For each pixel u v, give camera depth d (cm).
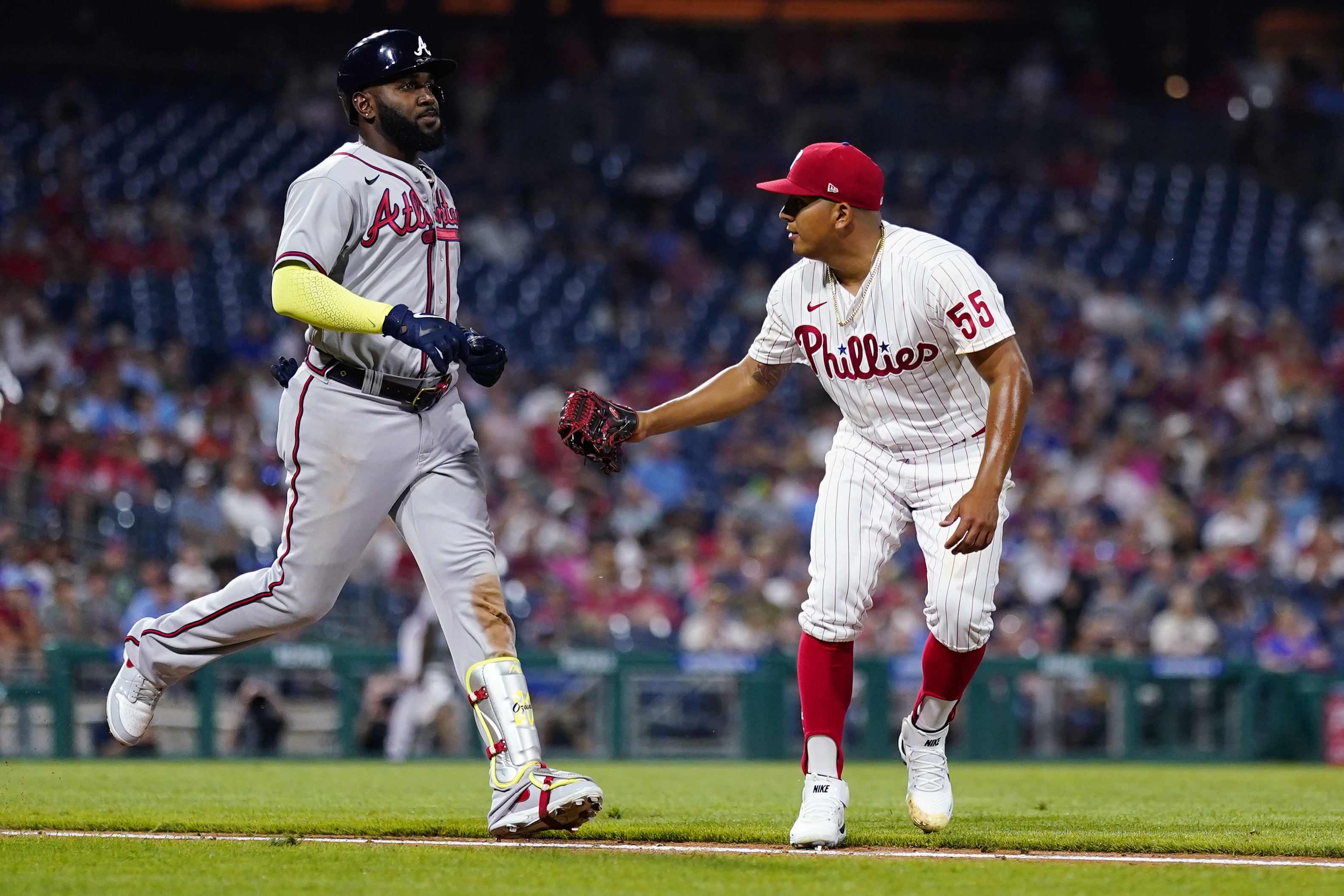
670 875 1123
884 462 1423
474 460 1380
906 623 3988
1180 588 3928
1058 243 7344
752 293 6569
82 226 5547
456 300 1391
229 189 6500
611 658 3375
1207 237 7575
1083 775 2659
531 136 7481
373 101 1336
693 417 1503
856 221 1368
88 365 4500
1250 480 4847
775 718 3397
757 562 4219
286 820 1488
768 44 9275
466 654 1341
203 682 3178
